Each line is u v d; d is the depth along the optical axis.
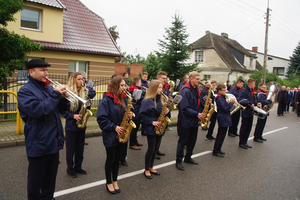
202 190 3.84
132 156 5.38
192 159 5.10
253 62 31.73
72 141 4.08
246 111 6.32
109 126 3.40
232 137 7.76
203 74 26.14
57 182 3.91
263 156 5.78
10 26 10.85
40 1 11.41
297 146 6.83
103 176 4.20
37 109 2.54
